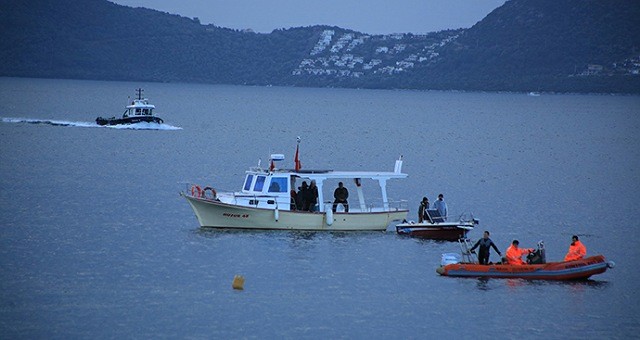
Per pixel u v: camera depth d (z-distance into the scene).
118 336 76.94
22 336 76.50
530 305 88.00
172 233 115.44
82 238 111.94
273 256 104.06
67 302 85.44
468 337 79.00
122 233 115.38
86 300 86.19
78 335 77.00
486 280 96.12
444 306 87.12
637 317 84.94
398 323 81.94
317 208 119.31
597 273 96.38
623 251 112.75
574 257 98.56
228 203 115.69
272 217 116.12
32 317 81.19
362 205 121.31
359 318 83.06
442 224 114.25
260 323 81.00
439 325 81.81
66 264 98.75
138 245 108.31
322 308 85.62
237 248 107.44
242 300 87.38
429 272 99.00
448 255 99.56
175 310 83.88
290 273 97.12
